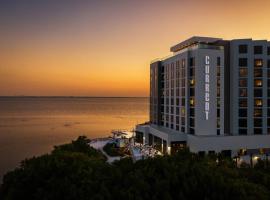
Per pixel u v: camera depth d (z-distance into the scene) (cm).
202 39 7912
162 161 3409
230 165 3825
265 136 7375
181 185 2817
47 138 14875
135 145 8238
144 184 2756
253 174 3372
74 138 14888
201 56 7281
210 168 3344
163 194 2642
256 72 7825
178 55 8250
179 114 8200
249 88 7781
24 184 3152
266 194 2722
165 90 9362
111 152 8438
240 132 7800
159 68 9725
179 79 8188
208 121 7300
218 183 2742
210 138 6944
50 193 2820
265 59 7838
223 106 7444
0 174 7788
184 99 7856
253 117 7788
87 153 5284
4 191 3416
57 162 3409
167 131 8212
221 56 7438
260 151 7325
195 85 7325
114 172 3153
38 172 3244
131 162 3703
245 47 7806
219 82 7419
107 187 2838
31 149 11669
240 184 2762
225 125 7906
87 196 2702
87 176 3095
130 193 2644
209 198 2606
